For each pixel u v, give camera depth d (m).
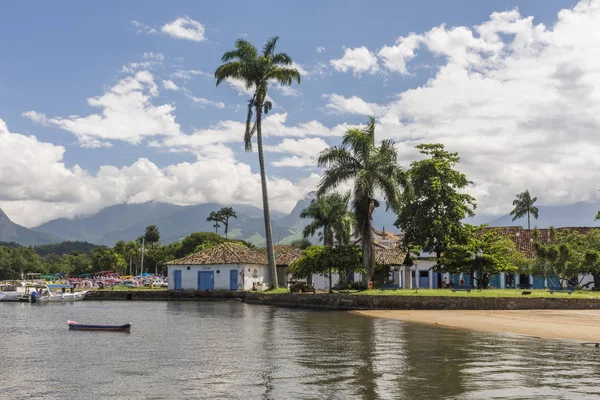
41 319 38.94
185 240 139.50
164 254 149.62
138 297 67.50
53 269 177.50
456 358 19.22
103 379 16.22
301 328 29.69
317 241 68.69
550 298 39.81
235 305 52.62
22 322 36.41
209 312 43.09
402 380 15.58
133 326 32.09
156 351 21.66
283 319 35.59
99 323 34.66
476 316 35.38
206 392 14.44
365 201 47.47
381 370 17.08
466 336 25.61
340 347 22.12
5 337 27.25
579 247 56.56
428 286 66.75
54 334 28.48
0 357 20.52
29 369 17.97
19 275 169.38
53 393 14.56
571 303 39.69
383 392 14.20
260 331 28.41
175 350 21.88
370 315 38.12
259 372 16.97
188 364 18.53
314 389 14.61
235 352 21.09
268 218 57.72
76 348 22.91
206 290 64.81
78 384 15.58
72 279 120.06
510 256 60.66
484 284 57.41
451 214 59.69
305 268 49.81
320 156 48.25
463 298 40.16
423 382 15.30
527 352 20.56
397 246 68.94
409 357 19.52
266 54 57.94
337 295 44.72
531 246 66.50
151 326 31.88
